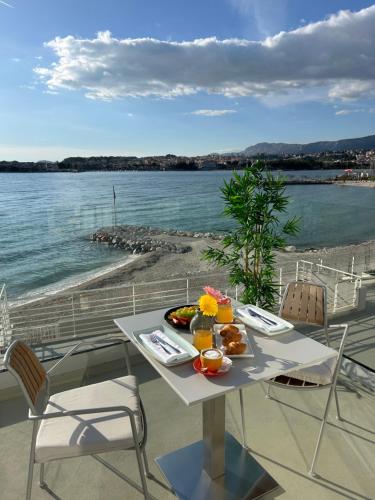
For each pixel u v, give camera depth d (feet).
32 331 12.41
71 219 109.50
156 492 5.68
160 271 48.16
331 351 5.38
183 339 5.56
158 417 7.57
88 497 5.54
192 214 122.11
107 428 4.83
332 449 6.53
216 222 106.32
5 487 5.70
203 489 5.68
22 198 167.22
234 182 12.00
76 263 59.26
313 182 274.77
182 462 6.27
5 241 76.95
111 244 73.97
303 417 7.49
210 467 5.84
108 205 143.02
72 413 4.39
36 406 4.75
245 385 4.42
